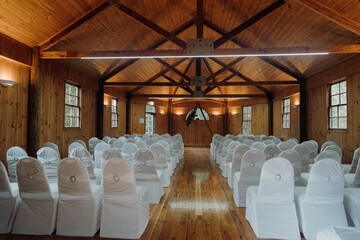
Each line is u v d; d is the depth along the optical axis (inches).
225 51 197.5
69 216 107.0
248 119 516.1
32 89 202.5
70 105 266.1
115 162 101.3
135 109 472.4
